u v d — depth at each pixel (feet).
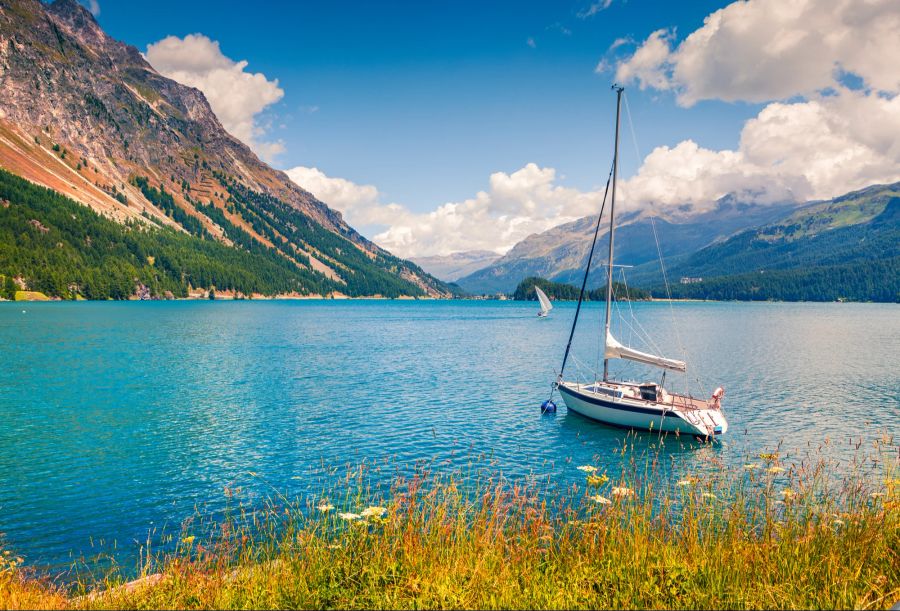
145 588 34.22
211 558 45.19
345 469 92.73
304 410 140.67
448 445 108.88
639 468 93.15
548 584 31.40
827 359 248.52
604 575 32.58
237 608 30.40
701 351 284.20
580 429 121.90
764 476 82.79
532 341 347.15
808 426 125.49
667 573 31.81
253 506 75.31
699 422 111.04
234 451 103.65
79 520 70.74
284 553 39.19
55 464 95.25
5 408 139.74
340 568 34.35
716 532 41.19
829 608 27.32
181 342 306.14
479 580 31.17
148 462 96.73
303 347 297.33
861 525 40.16
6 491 81.87
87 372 197.36
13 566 44.24
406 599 29.55
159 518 71.36
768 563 34.06
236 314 631.15
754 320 599.57
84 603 32.73
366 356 260.01
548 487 76.69
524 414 137.28
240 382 182.80
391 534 38.70
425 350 289.53
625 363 243.60
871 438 114.83
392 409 142.82
